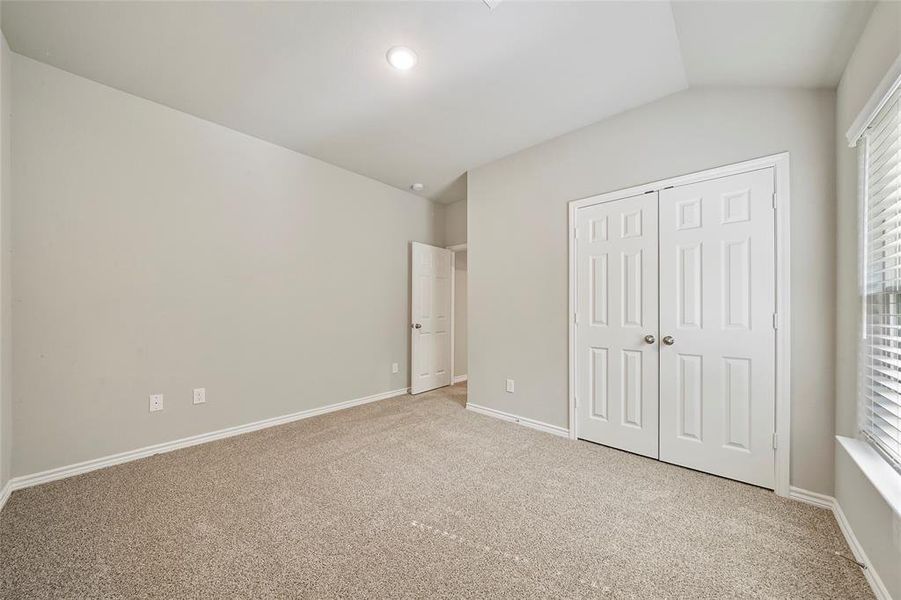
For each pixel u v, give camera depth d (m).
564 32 1.80
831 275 1.82
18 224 1.97
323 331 3.48
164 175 2.51
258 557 1.46
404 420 3.25
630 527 1.67
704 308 2.21
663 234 2.38
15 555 1.45
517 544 1.55
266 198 3.06
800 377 1.90
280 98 2.42
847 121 1.66
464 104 2.48
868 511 1.38
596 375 2.71
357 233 3.79
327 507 1.83
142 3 1.64
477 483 2.09
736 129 2.12
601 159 2.69
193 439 2.63
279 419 3.13
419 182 4.04
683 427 2.29
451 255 4.83
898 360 1.27
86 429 2.20
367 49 1.95
